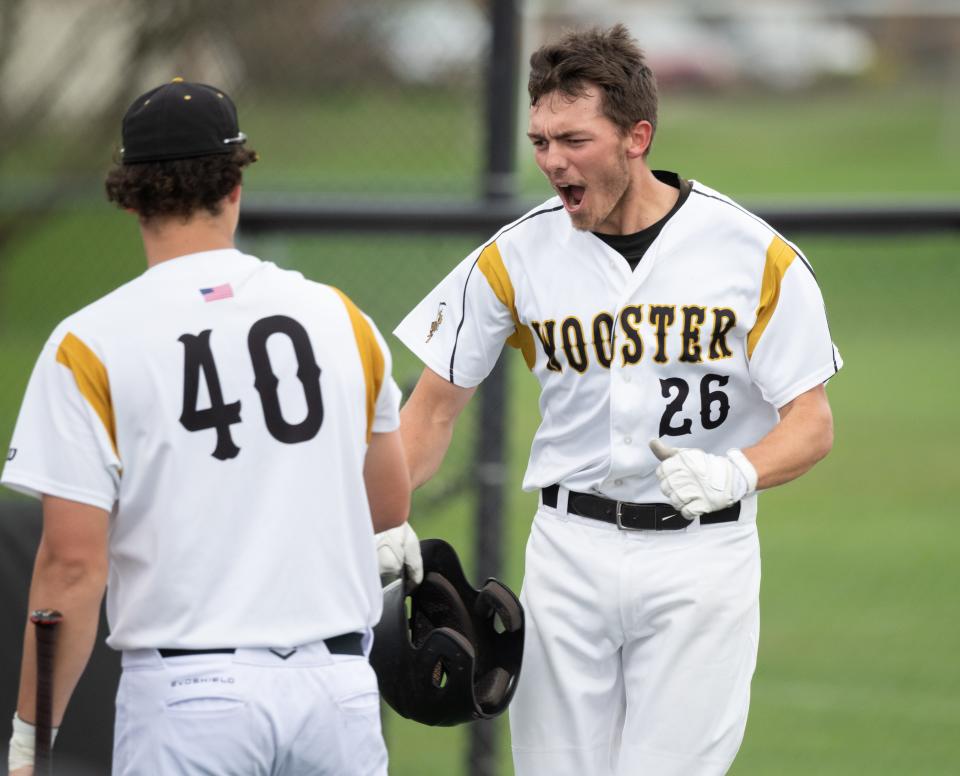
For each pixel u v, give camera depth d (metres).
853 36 97.75
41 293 26.20
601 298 11.35
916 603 27.11
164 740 9.14
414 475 12.02
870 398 40.59
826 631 25.75
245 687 9.09
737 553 11.62
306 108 20.88
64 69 24.47
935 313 40.56
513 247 11.74
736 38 98.44
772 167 85.12
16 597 14.30
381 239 19.33
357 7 20.58
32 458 8.97
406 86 20.58
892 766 19.94
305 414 9.37
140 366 9.06
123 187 9.38
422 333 12.18
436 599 11.84
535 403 35.09
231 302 9.37
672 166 85.19
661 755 11.51
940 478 34.94
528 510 28.33
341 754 9.49
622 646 11.90
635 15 95.88
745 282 11.20
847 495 34.06
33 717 9.24
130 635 9.28
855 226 15.57
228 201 9.57
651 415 11.31
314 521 9.37
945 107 96.00
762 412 11.64
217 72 21.33
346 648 9.59
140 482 9.10
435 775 19.84
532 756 12.03
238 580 9.18
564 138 10.65
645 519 11.55
